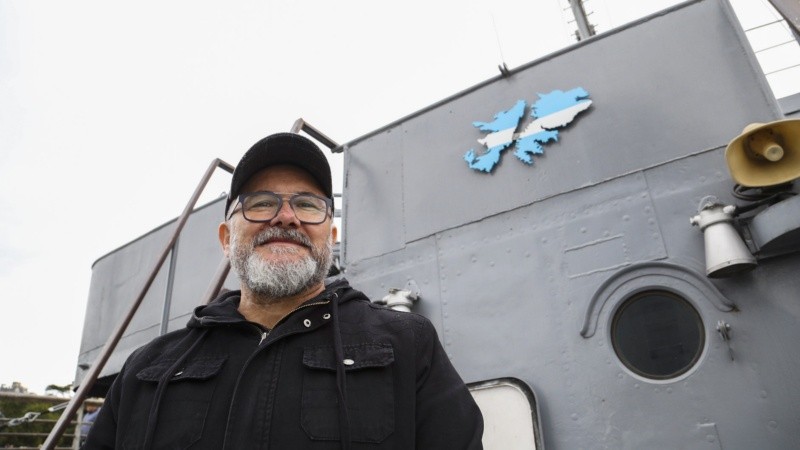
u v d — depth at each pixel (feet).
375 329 4.93
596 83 10.77
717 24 9.94
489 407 9.05
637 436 7.84
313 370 4.45
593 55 11.06
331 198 5.82
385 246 12.30
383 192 13.02
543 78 11.52
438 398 4.65
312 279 5.25
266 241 5.23
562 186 10.34
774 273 7.73
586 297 9.13
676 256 8.57
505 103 11.85
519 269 10.12
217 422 4.29
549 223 10.17
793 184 7.98
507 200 10.95
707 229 8.13
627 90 10.37
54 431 9.64
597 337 8.75
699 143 9.22
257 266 5.07
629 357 8.46
